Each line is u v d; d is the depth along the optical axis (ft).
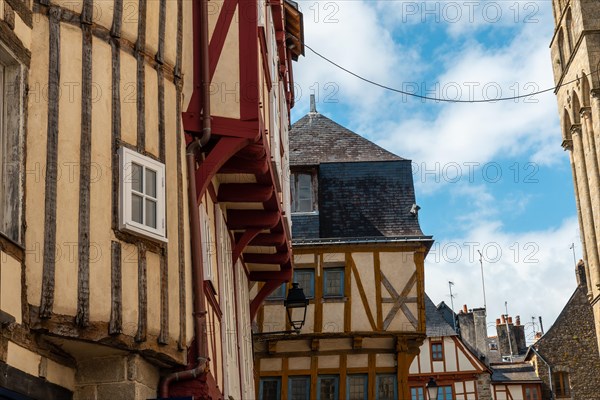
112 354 31.01
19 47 28.40
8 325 26.66
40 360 28.63
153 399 31.42
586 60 114.01
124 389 30.81
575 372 139.23
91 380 30.99
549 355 140.67
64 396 30.14
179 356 32.78
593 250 116.37
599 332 114.52
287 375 76.07
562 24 123.95
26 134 28.43
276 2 54.34
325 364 76.13
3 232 27.30
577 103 120.37
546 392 138.41
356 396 75.36
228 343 44.32
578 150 120.37
